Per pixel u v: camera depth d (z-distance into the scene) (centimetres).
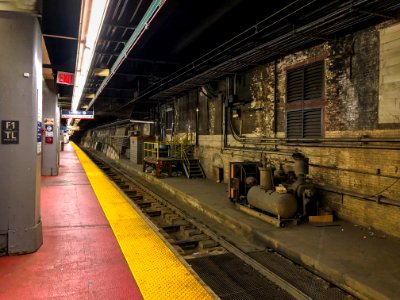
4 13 489
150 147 2042
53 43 938
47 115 1457
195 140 1778
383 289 472
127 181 1814
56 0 690
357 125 795
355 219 805
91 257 498
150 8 594
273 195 828
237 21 1088
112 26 881
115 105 2867
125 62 1655
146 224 687
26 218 508
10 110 495
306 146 962
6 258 488
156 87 1764
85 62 834
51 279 422
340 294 509
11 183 500
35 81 511
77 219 715
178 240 799
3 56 491
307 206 845
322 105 905
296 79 1012
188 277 436
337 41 849
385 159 725
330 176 877
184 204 1204
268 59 1109
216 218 964
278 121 1102
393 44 702
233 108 1384
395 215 707
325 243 675
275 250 697
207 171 1647
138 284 412
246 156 1288
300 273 587
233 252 688
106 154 4147
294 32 776
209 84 1503
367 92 767
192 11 1082
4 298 373
